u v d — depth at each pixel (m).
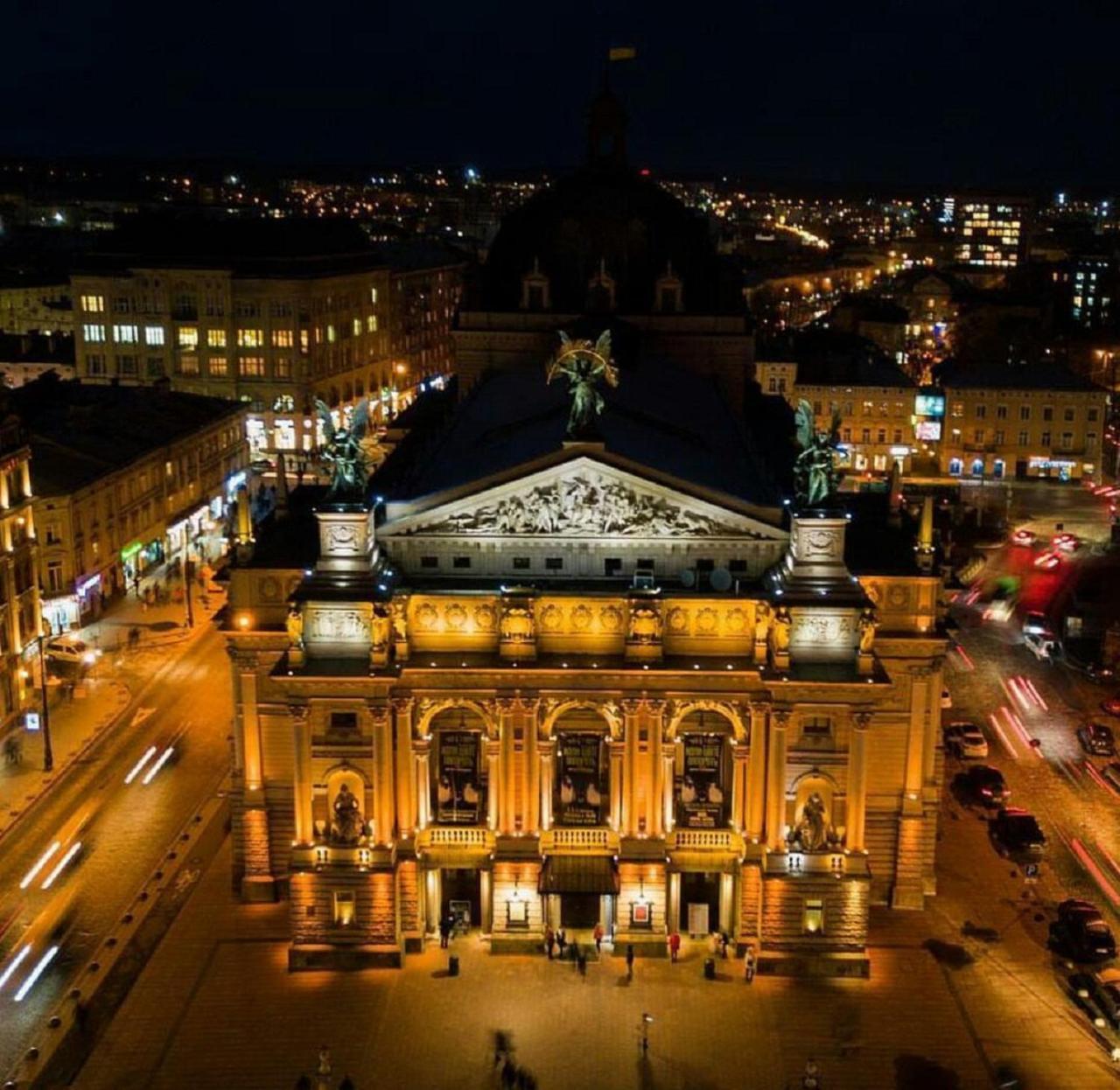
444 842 69.81
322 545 68.44
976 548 142.12
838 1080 59.25
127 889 74.75
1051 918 72.56
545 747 69.12
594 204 112.88
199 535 143.38
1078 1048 61.72
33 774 88.00
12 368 187.25
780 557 70.44
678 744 70.12
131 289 179.38
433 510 70.06
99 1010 63.91
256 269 176.62
